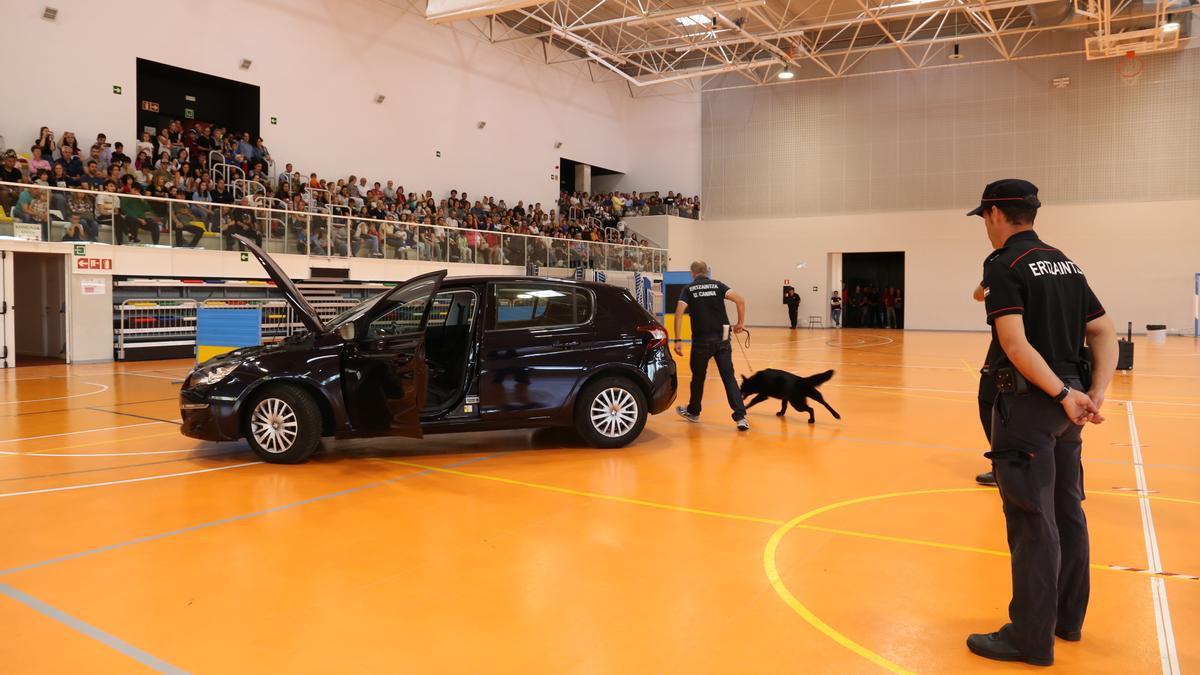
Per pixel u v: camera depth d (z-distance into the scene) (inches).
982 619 130.3
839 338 1004.6
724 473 238.8
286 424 249.3
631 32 1165.1
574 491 216.7
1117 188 1098.7
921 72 1201.4
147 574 152.3
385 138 952.3
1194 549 165.6
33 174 623.8
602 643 121.8
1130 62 1082.7
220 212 707.4
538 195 1184.8
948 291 1200.2
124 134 717.9
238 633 125.6
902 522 186.2
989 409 210.7
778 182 1306.6
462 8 667.4
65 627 128.0
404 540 173.5
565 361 268.2
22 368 591.5
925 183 1207.6
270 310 733.9
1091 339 117.6
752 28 1157.1
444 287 262.7
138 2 724.0
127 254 655.8
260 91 823.7
